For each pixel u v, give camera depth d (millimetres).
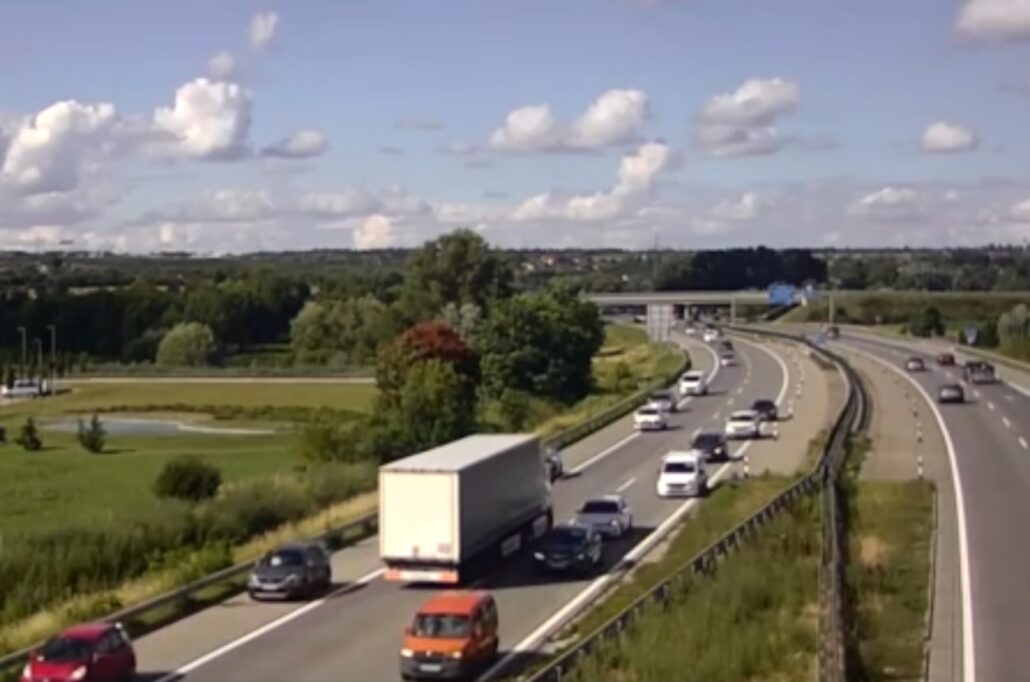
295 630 40250
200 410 147375
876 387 122375
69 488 90625
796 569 43562
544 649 37562
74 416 148625
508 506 50625
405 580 46375
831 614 32344
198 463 77062
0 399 171375
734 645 33812
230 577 45969
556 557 47500
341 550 53906
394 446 82875
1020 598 41000
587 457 81375
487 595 36719
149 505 67125
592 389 133250
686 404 111875
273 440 120000
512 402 110125
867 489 63469
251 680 34594
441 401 86562
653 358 170375
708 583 41156
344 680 34438
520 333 125938
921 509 58031
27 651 35188
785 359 160500
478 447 50594
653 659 32281
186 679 34812
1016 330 177250
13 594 46188
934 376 135000
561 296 134625
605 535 54312
